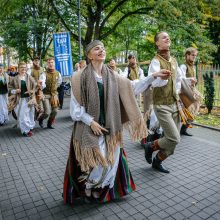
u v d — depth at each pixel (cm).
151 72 375
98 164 285
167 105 383
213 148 521
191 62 575
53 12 1645
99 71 292
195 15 1321
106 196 321
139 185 369
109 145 292
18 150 551
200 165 435
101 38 1648
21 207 326
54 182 392
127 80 294
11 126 798
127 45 2139
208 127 701
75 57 1820
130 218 295
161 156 400
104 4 1584
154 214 301
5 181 402
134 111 292
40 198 346
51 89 738
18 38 1612
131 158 475
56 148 557
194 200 328
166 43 375
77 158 290
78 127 290
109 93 284
